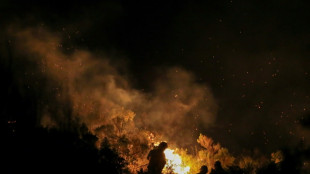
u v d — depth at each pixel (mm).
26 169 5750
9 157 5770
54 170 5844
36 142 5980
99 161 6105
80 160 5965
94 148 6152
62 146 5996
